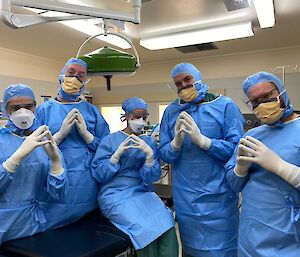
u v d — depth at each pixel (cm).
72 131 169
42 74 489
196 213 162
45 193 156
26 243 140
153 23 321
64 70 169
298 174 112
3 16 123
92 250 133
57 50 427
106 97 578
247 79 130
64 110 172
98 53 171
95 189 175
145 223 153
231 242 162
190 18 310
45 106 172
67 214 163
